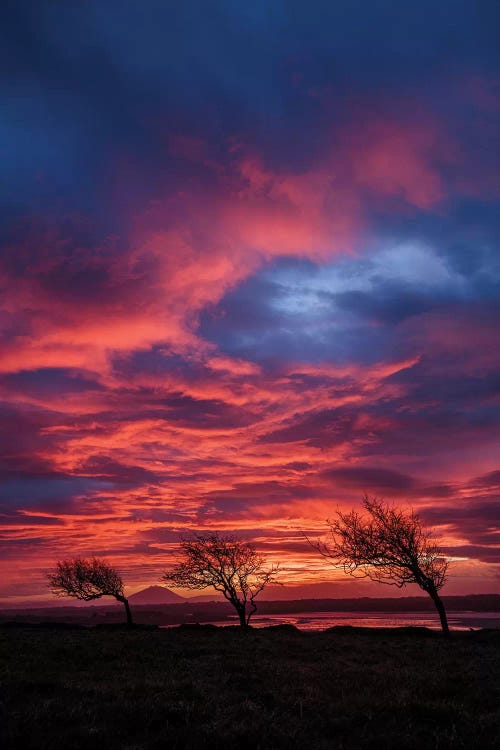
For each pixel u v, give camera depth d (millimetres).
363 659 18641
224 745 7871
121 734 8281
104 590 47844
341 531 39500
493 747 7914
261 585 43781
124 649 19641
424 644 25953
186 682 12164
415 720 9422
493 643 26719
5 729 8141
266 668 15203
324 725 9023
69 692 10961
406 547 37094
